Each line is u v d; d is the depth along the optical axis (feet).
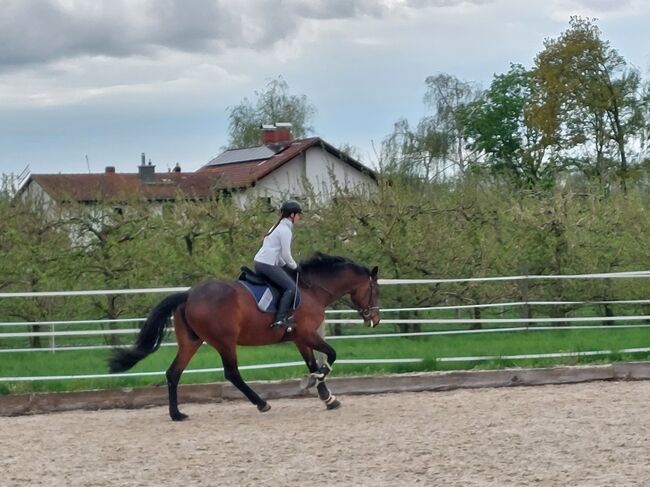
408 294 65.05
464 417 37.24
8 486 28.07
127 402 42.73
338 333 64.90
